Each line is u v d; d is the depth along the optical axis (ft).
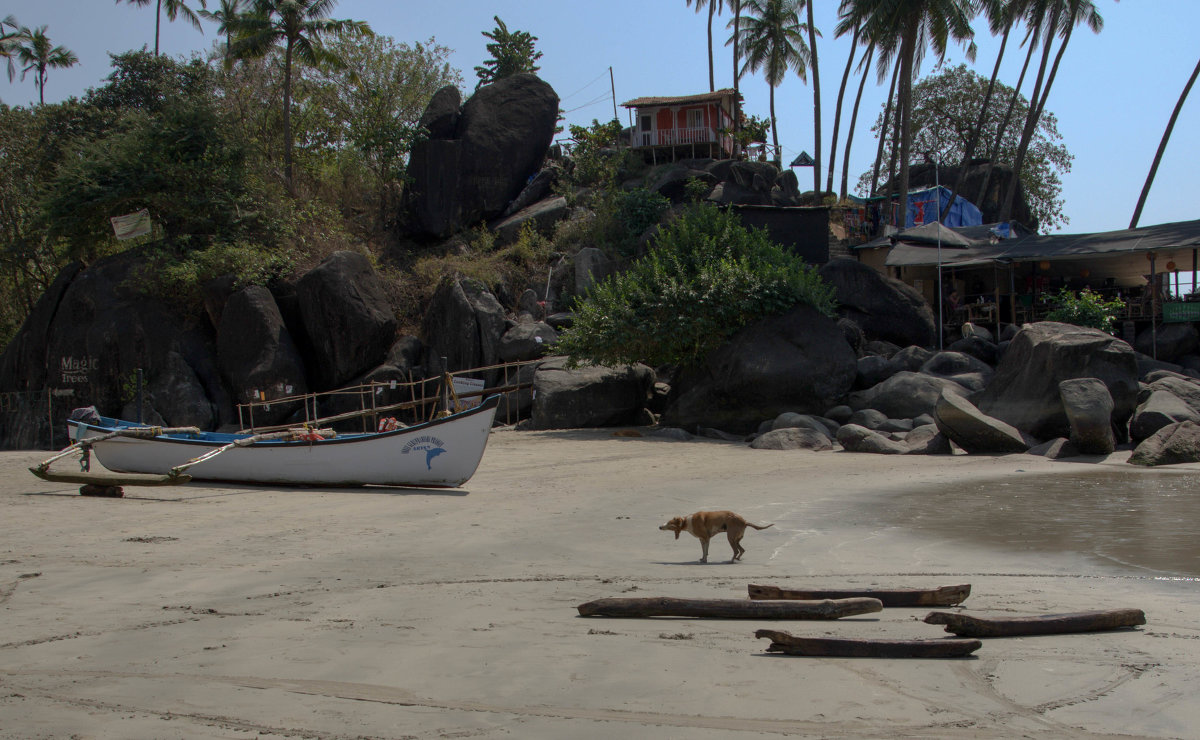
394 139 122.83
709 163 127.34
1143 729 12.13
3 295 133.69
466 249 115.96
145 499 42.19
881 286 96.12
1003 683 14.16
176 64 136.56
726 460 57.98
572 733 11.99
